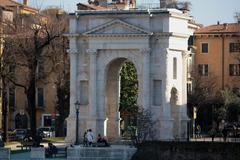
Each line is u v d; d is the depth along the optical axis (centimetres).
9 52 15812
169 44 14850
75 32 15250
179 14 15062
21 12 18625
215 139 15188
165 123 14775
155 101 14900
